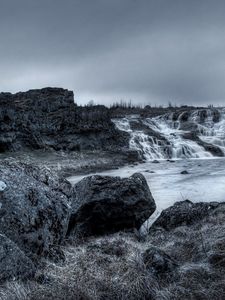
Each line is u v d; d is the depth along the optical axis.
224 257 6.38
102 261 6.06
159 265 5.85
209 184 22.11
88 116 57.62
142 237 9.67
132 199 10.57
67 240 8.15
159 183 23.77
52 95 65.44
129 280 5.36
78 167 36.16
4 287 5.04
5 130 44.47
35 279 5.48
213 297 5.19
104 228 10.34
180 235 8.80
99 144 54.59
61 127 52.97
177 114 79.06
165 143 59.34
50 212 6.50
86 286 5.20
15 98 65.25
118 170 35.34
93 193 10.23
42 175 7.00
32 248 5.95
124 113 93.81
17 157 40.03
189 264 6.24
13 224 5.83
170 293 5.23
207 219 9.55
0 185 6.01
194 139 63.72
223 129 70.12
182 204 11.15
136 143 57.41
